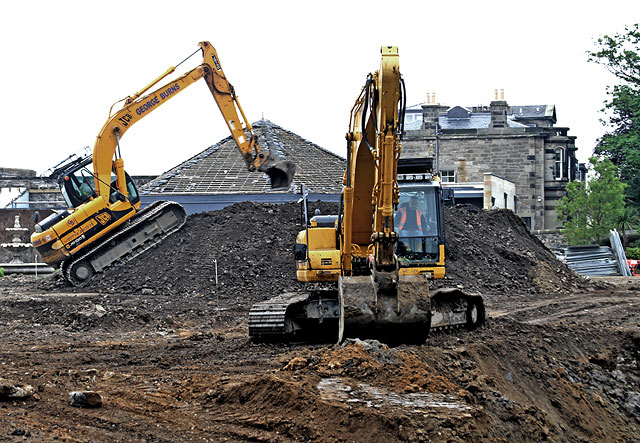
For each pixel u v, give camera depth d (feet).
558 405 43.06
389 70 37.32
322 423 29.07
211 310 74.84
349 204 44.01
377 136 38.86
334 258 53.26
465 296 52.95
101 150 97.30
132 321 66.18
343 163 164.66
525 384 43.62
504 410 35.01
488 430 30.53
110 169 98.22
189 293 88.28
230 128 92.02
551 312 76.79
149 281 92.58
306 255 53.47
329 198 133.28
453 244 101.45
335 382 33.73
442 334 50.29
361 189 43.45
